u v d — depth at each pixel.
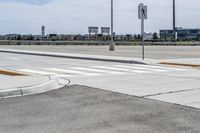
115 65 20.75
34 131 6.22
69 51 38.66
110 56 27.89
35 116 7.36
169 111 7.75
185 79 13.75
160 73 16.17
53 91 10.62
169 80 13.38
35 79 12.27
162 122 6.80
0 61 23.80
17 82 11.41
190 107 8.17
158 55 30.66
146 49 47.62
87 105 8.48
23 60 24.92
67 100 9.14
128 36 103.19
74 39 86.81
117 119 7.06
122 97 9.52
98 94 10.01
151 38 103.31
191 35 121.25
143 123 6.73
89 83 12.38
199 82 12.75
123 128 6.39
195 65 19.86
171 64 21.16
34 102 8.88
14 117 7.27
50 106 8.38
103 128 6.40
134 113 7.58
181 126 6.52
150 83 12.42
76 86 11.59
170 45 73.56
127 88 11.16
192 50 44.12
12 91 9.87
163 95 9.81
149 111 7.77
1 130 6.30
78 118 7.16
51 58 27.39
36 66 19.73
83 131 6.21
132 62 22.58
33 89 10.40
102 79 13.64
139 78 14.05
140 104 8.55
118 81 12.99
